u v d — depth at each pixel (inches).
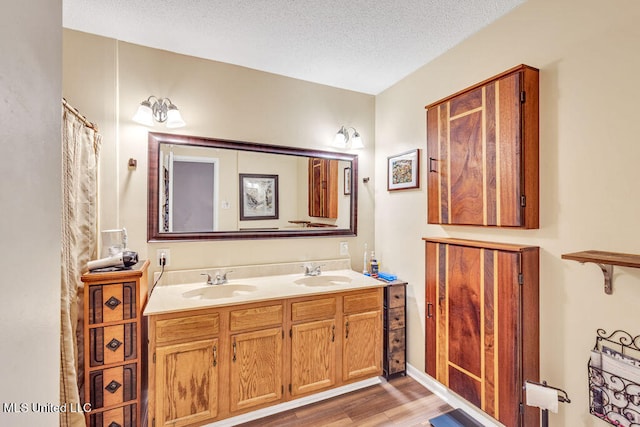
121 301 65.2
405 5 67.2
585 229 56.2
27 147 22.6
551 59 61.5
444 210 80.4
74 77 76.0
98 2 65.8
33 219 23.8
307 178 104.3
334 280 99.5
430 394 86.4
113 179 78.9
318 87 106.4
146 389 73.7
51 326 28.2
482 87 69.8
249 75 95.7
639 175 49.6
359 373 87.0
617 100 52.1
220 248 91.4
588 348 55.9
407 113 100.3
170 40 80.6
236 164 94.0
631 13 50.6
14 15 20.3
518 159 62.0
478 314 70.4
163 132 84.4
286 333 77.9
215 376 70.0
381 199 112.3
